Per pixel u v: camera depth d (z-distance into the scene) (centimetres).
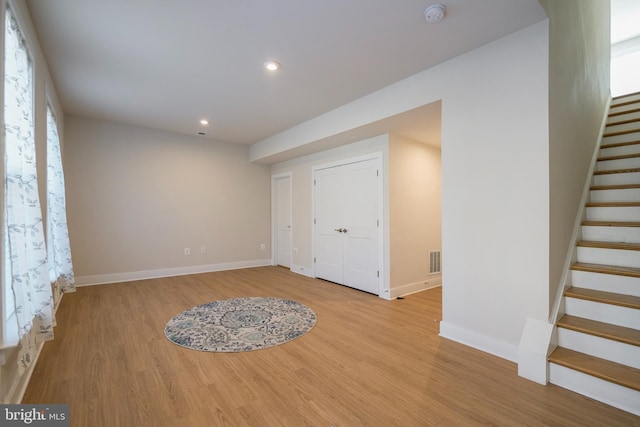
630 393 163
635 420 158
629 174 293
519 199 222
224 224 588
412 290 420
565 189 240
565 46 243
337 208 477
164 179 517
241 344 251
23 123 182
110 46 247
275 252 646
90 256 454
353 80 311
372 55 261
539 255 212
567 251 242
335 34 230
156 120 454
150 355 231
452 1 193
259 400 176
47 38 233
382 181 402
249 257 621
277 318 314
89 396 179
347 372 208
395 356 231
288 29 224
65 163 433
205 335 270
